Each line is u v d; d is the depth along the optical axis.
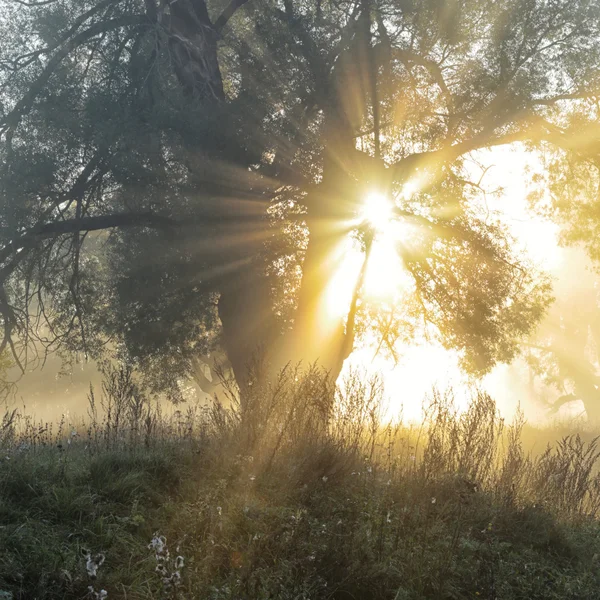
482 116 18.58
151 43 19.23
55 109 17.67
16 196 17.73
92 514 6.08
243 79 18.45
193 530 6.01
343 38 18.38
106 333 19.92
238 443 8.15
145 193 17.62
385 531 6.75
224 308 18.75
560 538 8.08
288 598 5.33
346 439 8.83
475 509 8.04
